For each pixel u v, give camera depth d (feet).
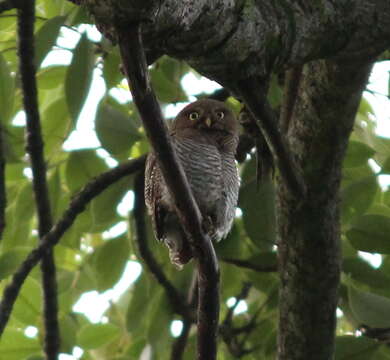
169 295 35.73
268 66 20.11
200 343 22.71
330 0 21.45
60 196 36.47
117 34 15.72
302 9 20.74
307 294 28.09
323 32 21.11
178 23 16.78
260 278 37.73
